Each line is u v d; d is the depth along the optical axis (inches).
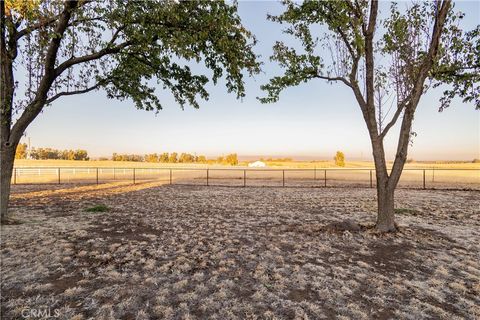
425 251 229.6
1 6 273.9
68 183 909.8
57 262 197.3
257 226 319.9
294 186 834.2
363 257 216.5
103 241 251.3
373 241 255.3
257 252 228.1
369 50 280.7
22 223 315.0
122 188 772.6
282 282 170.6
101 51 317.7
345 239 263.1
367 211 415.2
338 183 971.9
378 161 288.8
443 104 312.8
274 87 331.9
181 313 134.6
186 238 267.1
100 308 137.7
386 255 220.8
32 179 1059.9
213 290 160.2
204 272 186.1
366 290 161.2
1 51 279.6
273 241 258.8
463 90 299.1
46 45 283.7
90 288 159.3
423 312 138.3
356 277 178.9
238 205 476.1
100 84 369.7
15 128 308.5
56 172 1440.7
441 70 290.0
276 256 217.2
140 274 180.5
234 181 1093.1
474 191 658.8
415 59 287.1
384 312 137.9
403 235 273.4
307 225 322.0
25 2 254.5
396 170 282.5
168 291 156.3
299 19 307.7
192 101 394.6
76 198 552.1
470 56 281.7
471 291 161.9
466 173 1692.9
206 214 392.5
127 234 279.0
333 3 278.8
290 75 325.1
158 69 366.6
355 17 288.0
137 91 403.9
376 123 289.6
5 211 315.6
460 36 284.5
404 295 156.0
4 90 293.6
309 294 155.9
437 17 255.1
